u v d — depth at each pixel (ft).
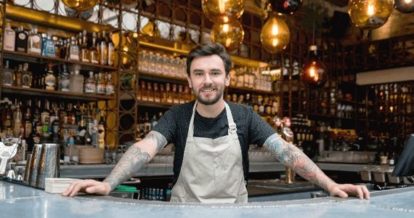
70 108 13.00
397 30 21.45
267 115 18.43
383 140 23.39
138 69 13.82
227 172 6.17
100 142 13.10
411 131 23.58
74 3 9.15
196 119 6.22
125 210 3.57
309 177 5.35
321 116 21.39
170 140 6.23
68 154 11.98
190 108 6.34
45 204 3.82
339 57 22.68
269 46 11.85
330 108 21.76
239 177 6.32
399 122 24.02
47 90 12.00
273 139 6.07
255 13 17.60
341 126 22.79
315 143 20.57
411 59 21.25
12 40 11.47
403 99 24.00
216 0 9.36
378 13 9.55
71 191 4.35
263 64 18.43
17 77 11.70
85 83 12.85
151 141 5.82
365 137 23.63
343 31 22.07
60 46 12.61
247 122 6.34
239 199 6.34
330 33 21.94
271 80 18.66
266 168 16.55
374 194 5.00
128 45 13.65
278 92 18.83
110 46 13.33
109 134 13.52
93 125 13.08
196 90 5.90
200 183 6.17
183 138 6.22
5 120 11.84
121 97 13.55
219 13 9.43
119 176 5.01
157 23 15.01
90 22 12.86
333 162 18.94
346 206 4.01
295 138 19.83
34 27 12.53
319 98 21.16
